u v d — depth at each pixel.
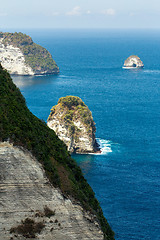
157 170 107.31
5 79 42.25
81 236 35.31
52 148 39.94
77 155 123.06
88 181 98.69
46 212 34.16
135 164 112.00
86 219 35.50
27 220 33.56
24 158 33.34
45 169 34.84
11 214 33.25
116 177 101.81
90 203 39.94
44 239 34.12
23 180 33.25
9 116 36.19
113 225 76.62
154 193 92.00
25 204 33.53
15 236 33.38
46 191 34.09
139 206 85.12
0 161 32.59
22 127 36.47
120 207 84.38
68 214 34.88
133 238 72.38
